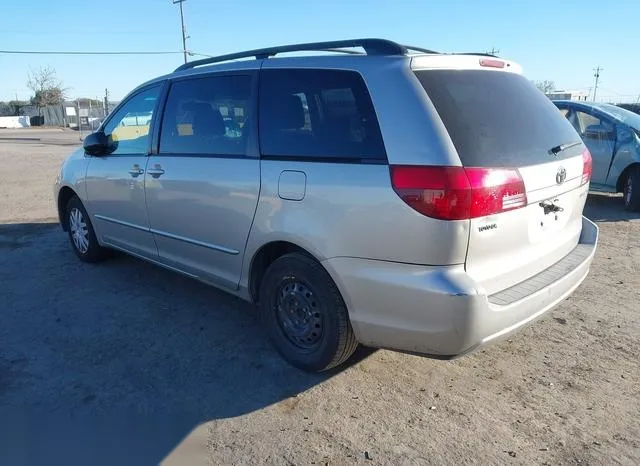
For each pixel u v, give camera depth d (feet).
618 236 22.80
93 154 16.46
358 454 9.03
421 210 8.87
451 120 9.23
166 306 15.03
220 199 12.23
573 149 11.60
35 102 238.89
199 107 13.14
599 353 12.41
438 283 8.87
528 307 9.62
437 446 9.22
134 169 14.93
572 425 9.78
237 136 12.10
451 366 11.82
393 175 9.20
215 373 11.53
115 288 16.39
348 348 10.74
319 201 10.17
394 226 9.20
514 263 9.91
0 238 22.44
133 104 15.64
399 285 9.25
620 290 16.34
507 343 12.87
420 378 11.35
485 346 9.35
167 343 12.87
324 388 10.98
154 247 15.03
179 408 10.32
